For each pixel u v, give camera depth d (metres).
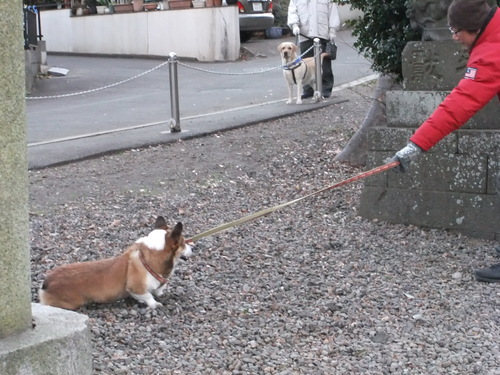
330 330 4.61
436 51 6.48
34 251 6.04
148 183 8.47
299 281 5.45
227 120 11.95
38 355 2.82
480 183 6.26
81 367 2.99
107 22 23.80
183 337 4.45
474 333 4.55
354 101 14.07
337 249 6.21
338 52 21.89
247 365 4.09
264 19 23.61
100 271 4.74
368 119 9.07
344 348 4.33
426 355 4.24
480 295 5.17
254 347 4.35
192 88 16.53
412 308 4.95
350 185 8.17
